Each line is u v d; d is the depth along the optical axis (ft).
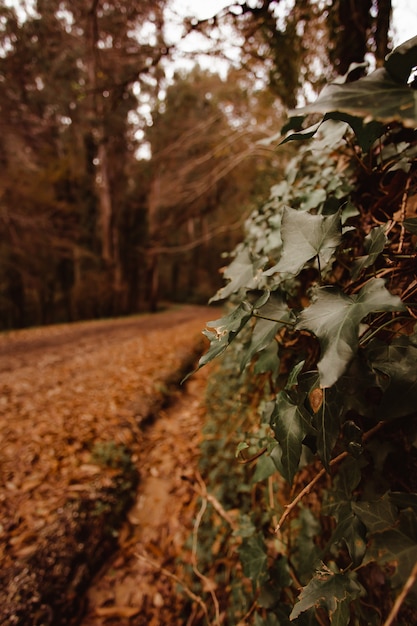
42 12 16.33
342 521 2.22
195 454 9.52
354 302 1.57
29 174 44.37
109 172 52.54
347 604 1.87
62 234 46.16
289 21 6.71
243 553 3.60
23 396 14.47
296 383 2.02
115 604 5.98
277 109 12.91
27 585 5.57
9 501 7.70
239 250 5.30
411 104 1.17
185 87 36.14
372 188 3.28
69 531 6.81
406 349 1.71
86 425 11.44
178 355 20.61
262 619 3.20
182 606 5.66
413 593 1.29
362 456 2.37
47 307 50.49
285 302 2.27
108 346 26.50
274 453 2.29
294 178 4.32
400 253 2.31
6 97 30.07
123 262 60.95
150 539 7.29
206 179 22.12
